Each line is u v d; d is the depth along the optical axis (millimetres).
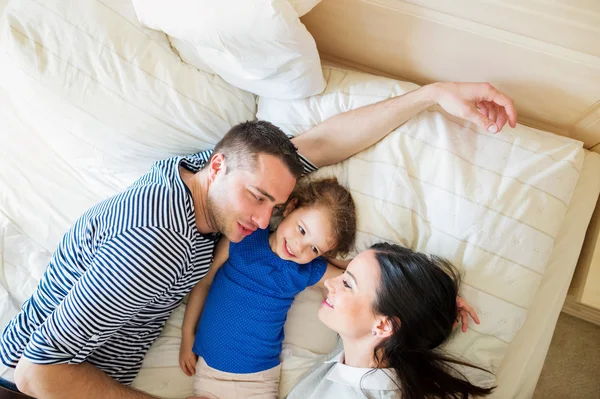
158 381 1059
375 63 1178
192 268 965
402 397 904
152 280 836
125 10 1026
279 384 1067
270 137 885
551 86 985
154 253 823
